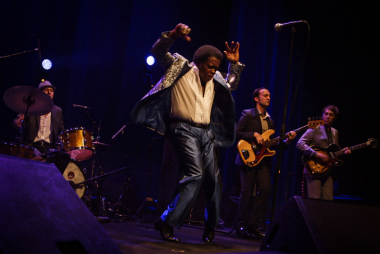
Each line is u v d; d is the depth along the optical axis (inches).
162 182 205.6
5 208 40.2
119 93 263.6
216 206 105.6
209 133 105.3
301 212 57.7
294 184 249.1
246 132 151.5
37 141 170.4
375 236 58.4
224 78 116.7
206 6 299.7
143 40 274.2
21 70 233.8
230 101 108.7
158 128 104.7
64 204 46.3
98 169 241.0
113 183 244.7
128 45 268.5
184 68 101.6
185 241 105.7
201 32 296.4
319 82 260.1
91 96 255.8
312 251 53.7
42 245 39.9
